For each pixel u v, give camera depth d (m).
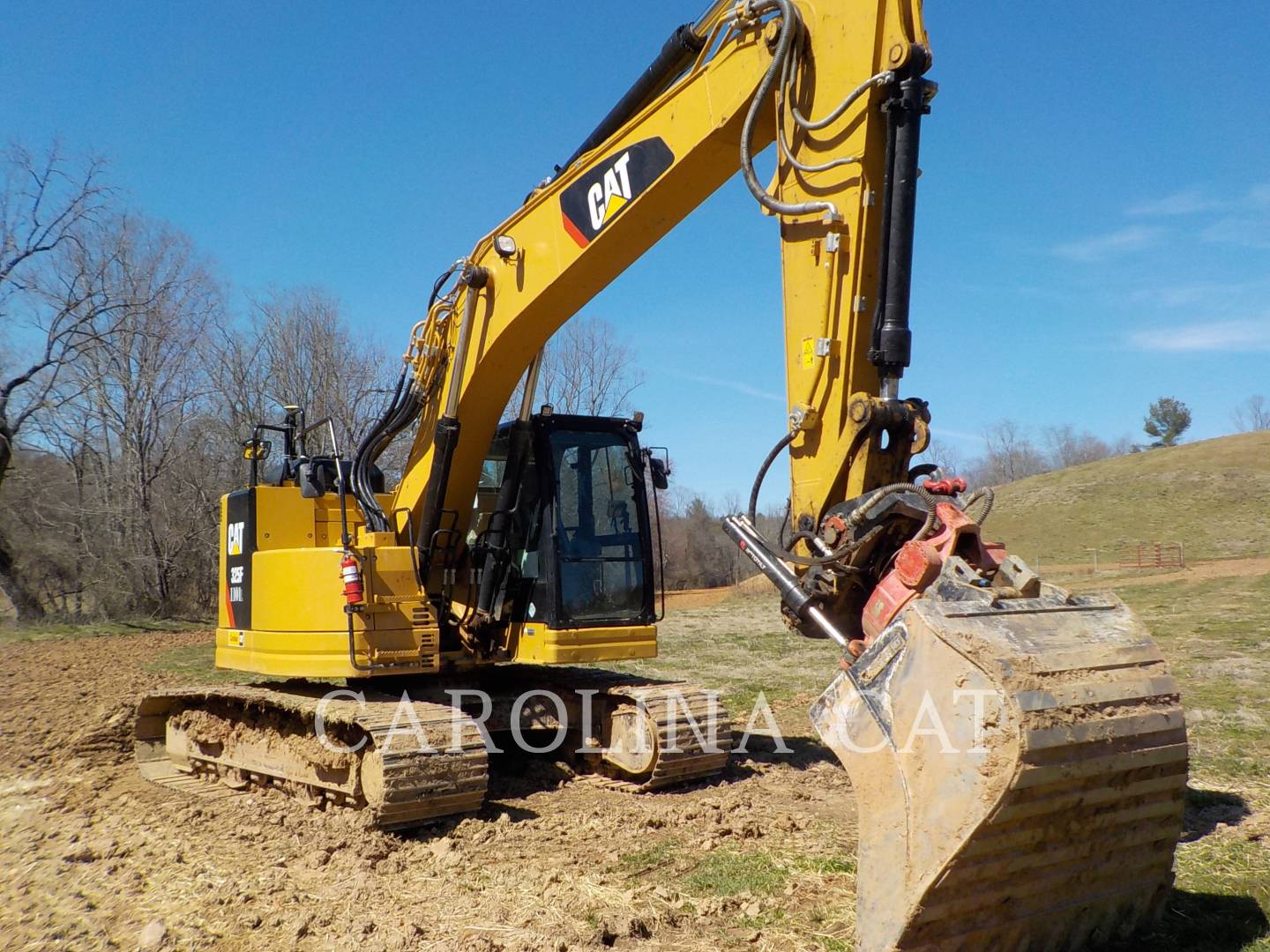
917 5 4.76
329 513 8.38
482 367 7.42
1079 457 105.75
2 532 28.58
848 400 4.78
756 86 5.49
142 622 27.81
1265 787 7.04
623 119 6.58
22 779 9.02
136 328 28.66
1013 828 3.67
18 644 22.94
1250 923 4.62
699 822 6.82
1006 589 4.16
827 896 5.29
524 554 8.05
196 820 7.34
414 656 7.44
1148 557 41.62
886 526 4.56
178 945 4.91
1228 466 56.47
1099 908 4.16
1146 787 3.95
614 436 8.41
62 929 5.23
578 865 5.95
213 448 31.14
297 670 7.44
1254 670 12.53
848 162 4.88
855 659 4.27
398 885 5.67
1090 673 3.86
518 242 7.12
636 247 6.52
